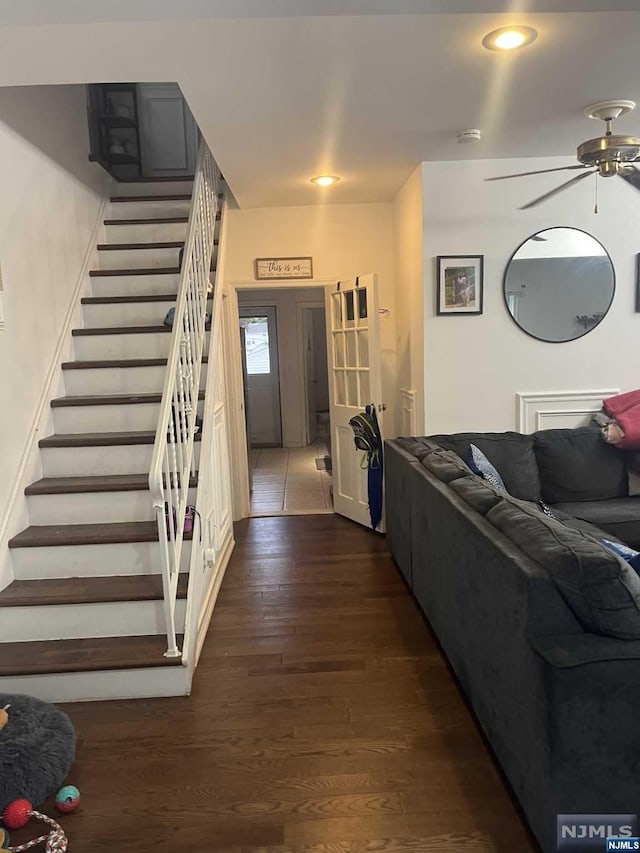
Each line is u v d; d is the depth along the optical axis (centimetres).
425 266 411
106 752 224
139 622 279
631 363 427
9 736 205
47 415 337
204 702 254
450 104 295
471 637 224
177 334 287
